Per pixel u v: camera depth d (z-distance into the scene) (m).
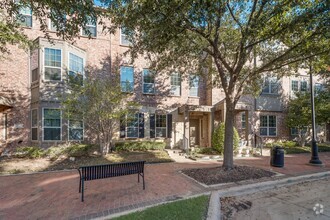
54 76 10.33
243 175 6.62
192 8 4.68
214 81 10.45
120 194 4.98
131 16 5.16
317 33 5.47
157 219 3.46
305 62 7.94
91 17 4.58
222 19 7.41
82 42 11.97
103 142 10.04
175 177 6.58
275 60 6.91
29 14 10.93
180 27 5.26
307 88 17.11
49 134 10.26
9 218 3.71
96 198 4.71
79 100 9.30
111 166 5.09
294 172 7.38
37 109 10.30
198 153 11.36
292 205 4.70
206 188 5.46
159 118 13.67
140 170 5.55
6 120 10.61
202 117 14.84
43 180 6.22
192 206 4.05
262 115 15.70
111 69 12.56
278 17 5.41
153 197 4.76
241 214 4.21
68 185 5.72
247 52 7.27
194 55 8.00
